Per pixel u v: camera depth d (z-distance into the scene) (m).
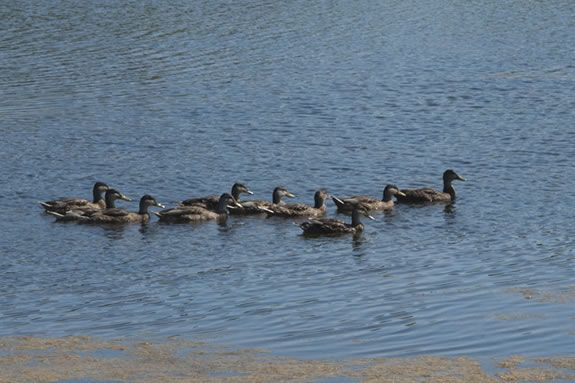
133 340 35.97
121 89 74.44
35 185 54.94
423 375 33.06
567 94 73.38
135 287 41.31
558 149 60.66
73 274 42.81
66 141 62.66
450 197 52.84
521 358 34.34
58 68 79.81
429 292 40.38
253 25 96.12
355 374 33.16
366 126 66.00
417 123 66.69
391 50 87.69
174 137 63.50
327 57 84.88
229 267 43.59
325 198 51.78
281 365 33.88
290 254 45.28
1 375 33.12
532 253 44.59
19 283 41.78
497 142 62.38
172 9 103.06
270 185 55.16
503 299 39.44
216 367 33.75
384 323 37.34
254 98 72.44
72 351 35.03
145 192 54.09
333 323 37.44
